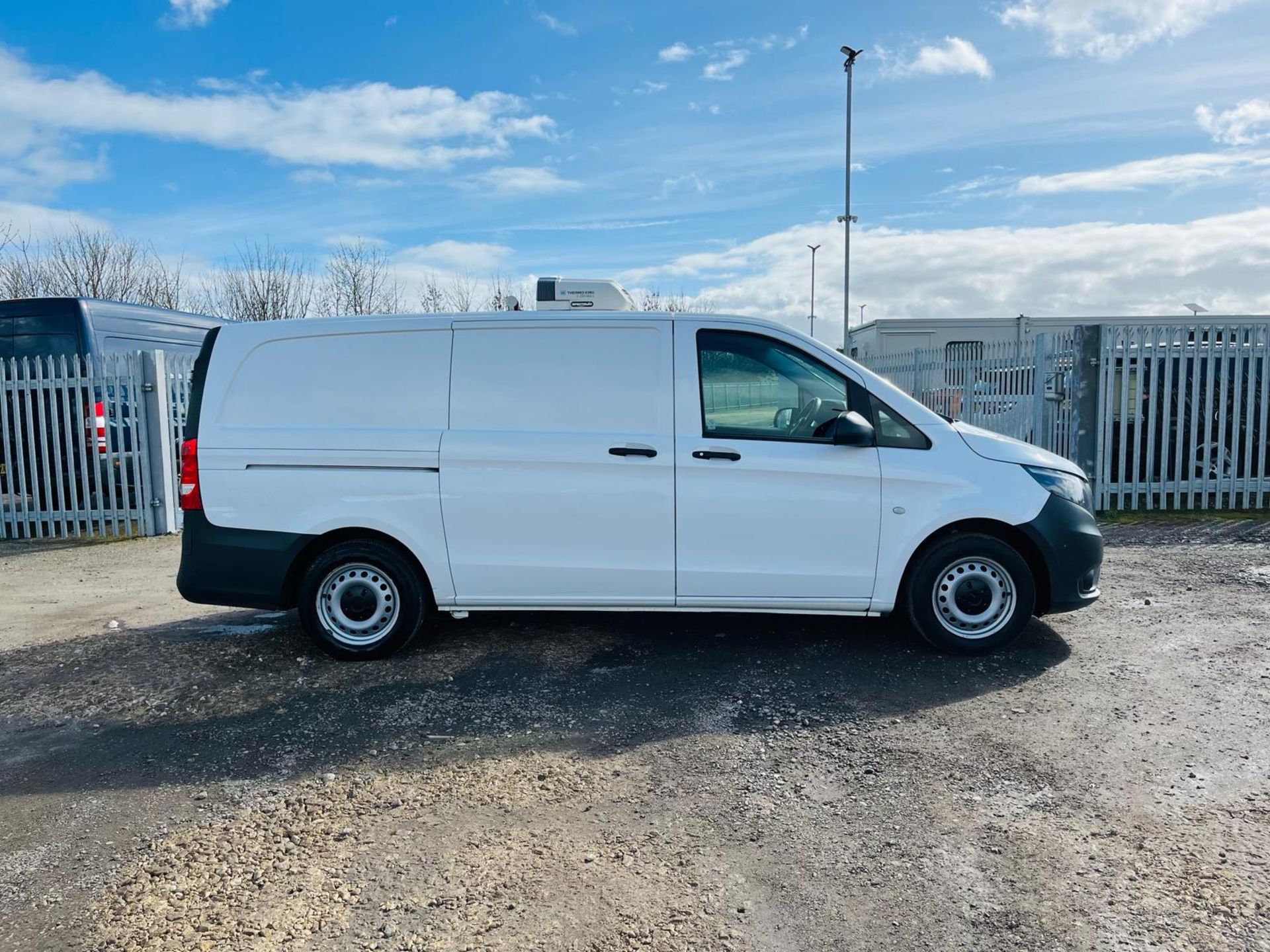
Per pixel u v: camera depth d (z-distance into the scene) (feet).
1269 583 21.65
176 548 30.30
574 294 23.38
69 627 19.80
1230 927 8.48
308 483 15.99
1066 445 33.68
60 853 10.21
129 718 14.19
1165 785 11.34
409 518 16.01
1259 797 11.00
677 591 16.06
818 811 10.89
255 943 8.50
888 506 15.80
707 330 16.12
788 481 15.75
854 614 16.35
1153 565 23.93
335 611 16.48
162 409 32.81
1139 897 9.00
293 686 15.43
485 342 16.15
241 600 16.28
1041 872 9.50
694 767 12.12
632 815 10.87
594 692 14.88
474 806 11.17
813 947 8.36
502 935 8.57
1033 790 11.30
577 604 16.24
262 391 16.28
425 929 8.68
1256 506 32.83
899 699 14.35
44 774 12.26
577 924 8.73
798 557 15.93
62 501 32.89
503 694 14.85
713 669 15.88
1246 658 16.08
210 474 16.11
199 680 15.83
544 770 12.10
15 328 35.45
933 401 44.06
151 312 39.91
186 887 9.46
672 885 9.38
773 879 9.48
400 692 15.06
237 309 70.95
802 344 16.17
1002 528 16.20
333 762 12.47
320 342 16.30
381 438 15.98
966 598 16.16
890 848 10.03
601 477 15.81
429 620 19.11
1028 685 14.88
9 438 32.89
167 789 11.76
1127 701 14.14
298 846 10.29
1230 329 32.14
